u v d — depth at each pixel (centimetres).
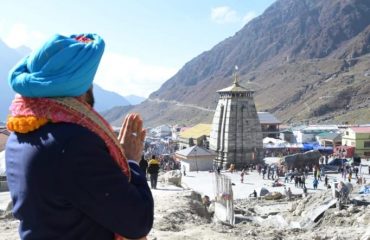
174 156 9769
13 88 293
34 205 274
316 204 2664
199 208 2167
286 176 7025
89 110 298
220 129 9256
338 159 8619
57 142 275
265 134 13900
